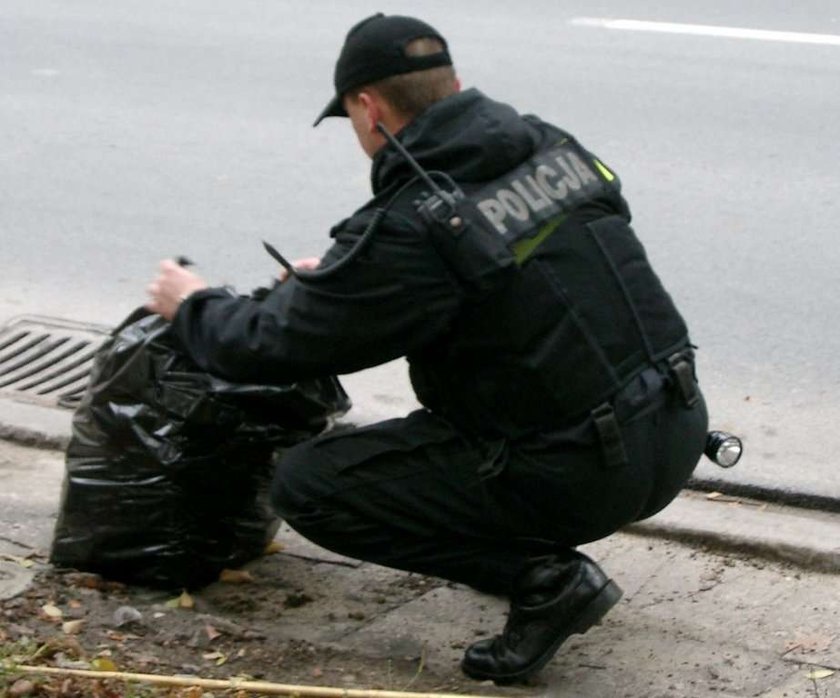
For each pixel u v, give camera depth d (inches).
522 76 386.6
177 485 169.3
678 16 437.7
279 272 285.0
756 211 306.2
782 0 451.2
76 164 342.6
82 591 172.6
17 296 275.4
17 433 221.9
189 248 296.5
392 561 159.8
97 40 432.8
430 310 143.5
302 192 325.1
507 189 145.3
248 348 147.5
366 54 145.9
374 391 239.0
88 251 296.2
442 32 425.4
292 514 161.0
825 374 241.9
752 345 251.9
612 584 156.0
